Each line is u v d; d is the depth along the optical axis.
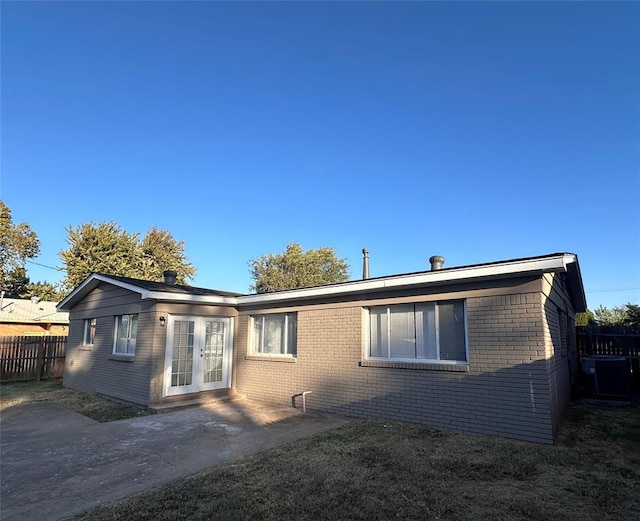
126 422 8.46
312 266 42.62
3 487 4.86
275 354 11.14
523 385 6.68
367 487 4.54
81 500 4.44
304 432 7.41
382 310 8.91
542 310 6.70
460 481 4.72
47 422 8.67
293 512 3.93
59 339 16.92
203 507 4.08
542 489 4.48
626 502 4.14
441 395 7.60
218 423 8.25
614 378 10.01
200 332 11.24
